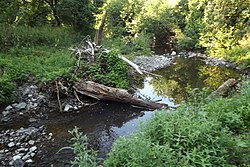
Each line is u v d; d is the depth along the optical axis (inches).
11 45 487.5
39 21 651.5
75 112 312.8
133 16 943.0
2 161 211.5
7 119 290.4
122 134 261.9
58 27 652.7
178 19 949.2
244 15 592.4
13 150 229.3
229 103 181.0
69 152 226.2
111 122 288.7
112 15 918.4
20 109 312.2
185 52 750.5
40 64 403.2
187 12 942.4
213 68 537.0
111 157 130.0
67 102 332.5
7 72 354.9
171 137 134.6
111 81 362.6
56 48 528.4
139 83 434.0
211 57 636.7
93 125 282.2
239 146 129.6
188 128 135.9
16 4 600.1
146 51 677.9
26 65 393.4
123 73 384.8
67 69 359.3
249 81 255.8
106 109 321.1
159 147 120.1
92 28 680.4
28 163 209.9
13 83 339.9
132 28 868.0
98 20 759.7
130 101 328.8
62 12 618.8
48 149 231.3
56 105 326.3
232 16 617.3
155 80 456.8
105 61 386.3
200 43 726.5
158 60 611.5
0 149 230.8
